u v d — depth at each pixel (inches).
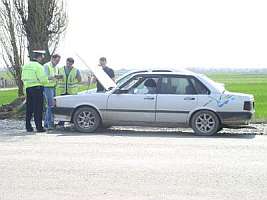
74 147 561.6
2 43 1083.3
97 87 800.9
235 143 600.1
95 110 712.4
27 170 431.8
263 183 384.5
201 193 356.8
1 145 578.6
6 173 420.2
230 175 411.8
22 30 1077.8
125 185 379.9
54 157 494.3
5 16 1077.1
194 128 685.9
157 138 648.4
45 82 723.4
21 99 1049.5
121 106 702.5
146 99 695.1
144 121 698.2
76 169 436.5
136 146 570.3
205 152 527.2
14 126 810.2
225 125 691.4
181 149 548.1
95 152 525.7
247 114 673.6
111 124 714.2
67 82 812.0
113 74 873.5
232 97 677.9
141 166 449.1
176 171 428.1
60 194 354.6
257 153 521.3
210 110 679.7
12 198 344.8
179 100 686.5
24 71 720.3
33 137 655.8
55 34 1077.8
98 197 347.3
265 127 788.0
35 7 1057.5
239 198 343.9
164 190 365.1
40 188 370.9
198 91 686.5
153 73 705.0
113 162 467.5
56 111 724.0
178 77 697.6
